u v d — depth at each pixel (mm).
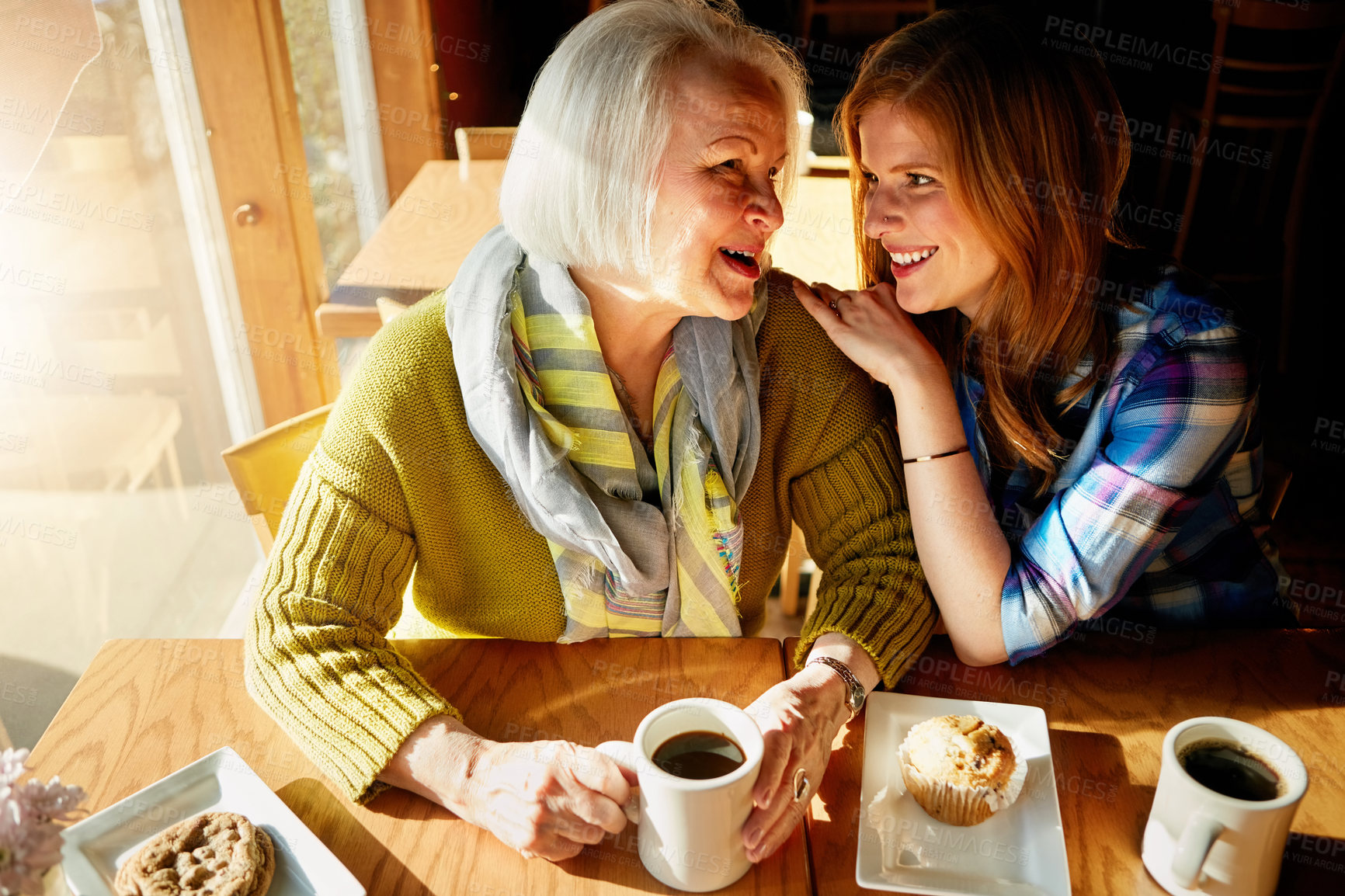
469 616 1167
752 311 1137
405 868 830
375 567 1054
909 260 1107
